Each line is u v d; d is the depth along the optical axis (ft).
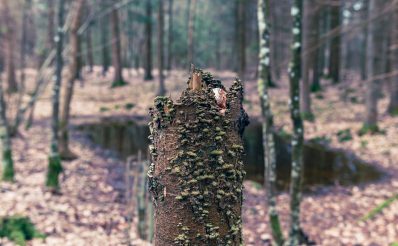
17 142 33.40
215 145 4.89
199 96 4.86
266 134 14.99
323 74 83.05
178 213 4.86
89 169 28.27
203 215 4.82
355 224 20.25
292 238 15.11
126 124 49.52
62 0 23.07
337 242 18.16
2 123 22.58
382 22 43.42
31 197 20.01
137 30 114.32
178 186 4.84
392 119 45.50
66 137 30.53
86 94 67.36
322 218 21.35
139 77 88.38
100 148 36.40
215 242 4.89
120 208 20.56
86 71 100.42
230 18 110.73
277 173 30.94
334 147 38.29
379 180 28.40
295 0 14.25
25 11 42.42
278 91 63.52
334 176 29.84
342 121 46.91
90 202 21.03
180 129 4.83
